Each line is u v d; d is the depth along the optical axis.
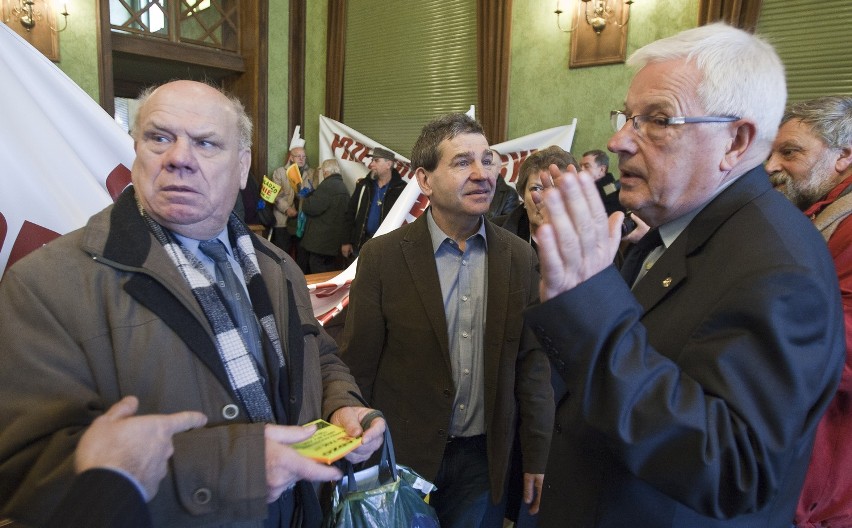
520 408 1.46
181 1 5.32
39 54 1.37
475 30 4.84
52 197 1.27
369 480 0.97
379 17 5.60
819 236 0.74
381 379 1.45
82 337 0.76
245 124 1.00
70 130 1.41
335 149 5.91
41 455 0.67
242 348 0.86
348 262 5.11
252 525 0.82
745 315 0.65
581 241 0.65
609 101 4.03
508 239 1.44
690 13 3.63
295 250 5.88
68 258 0.79
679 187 0.79
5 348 0.73
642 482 0.75
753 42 0.77
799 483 0.76
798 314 0.63
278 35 5.92
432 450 1.36
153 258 0.82
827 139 1.44
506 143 4.34
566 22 4.18
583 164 3.10
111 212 0.85
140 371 0.77
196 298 0.85
